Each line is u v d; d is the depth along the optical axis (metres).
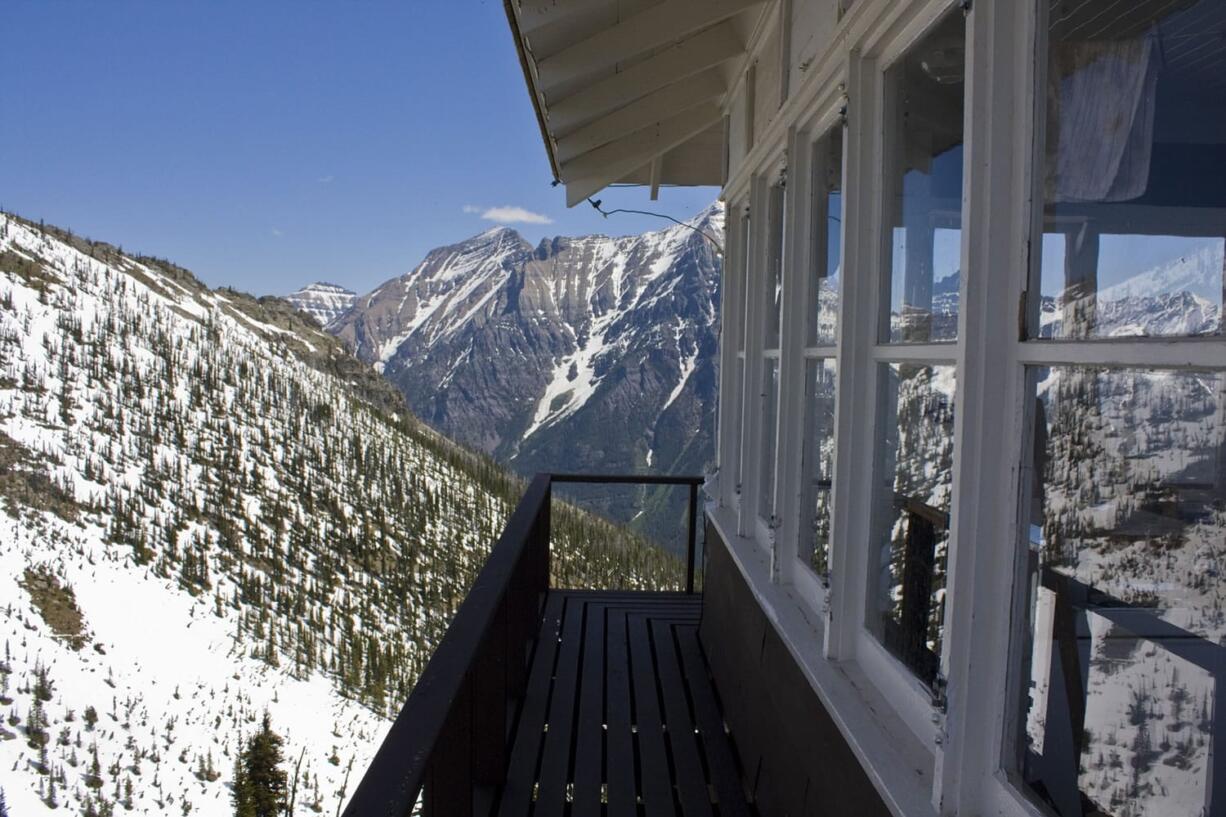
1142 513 0.96
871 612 1.76
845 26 1.76
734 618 3.08
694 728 3.20
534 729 3.10
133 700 57.91
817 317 2.35
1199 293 0.96
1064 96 1.12
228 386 116.38
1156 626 0.95
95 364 107.44
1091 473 1.03
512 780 2.71
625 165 4.40
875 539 1.76
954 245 1.41
